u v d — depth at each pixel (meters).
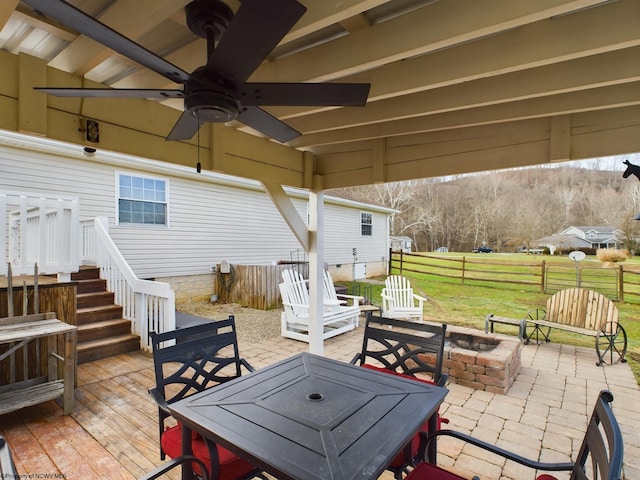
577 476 1.25
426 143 3.46
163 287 4.27
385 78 2.27
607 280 11.93
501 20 1.54
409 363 4.08
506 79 2.32
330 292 6.51
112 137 2.43
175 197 7.64
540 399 3.38
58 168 5.91
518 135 3.02
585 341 5.51
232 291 8.20
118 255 4.86
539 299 9.48
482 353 3.72
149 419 2.86
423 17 1.74
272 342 5.32
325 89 1.55
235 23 1.15
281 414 1.51
